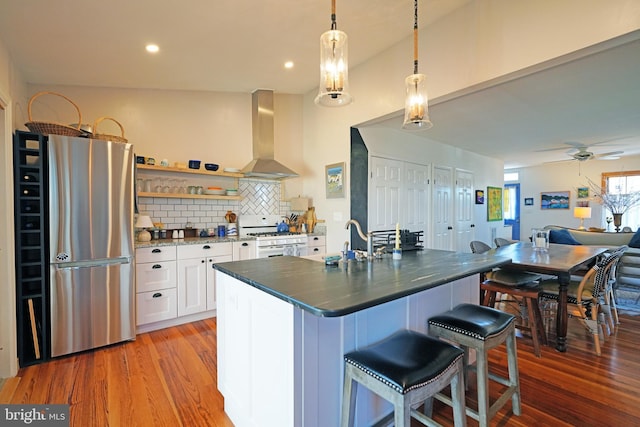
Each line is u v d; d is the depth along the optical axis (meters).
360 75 3.73
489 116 4.01
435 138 5.24
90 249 2.73
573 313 2.86
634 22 1.83
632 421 1.80
